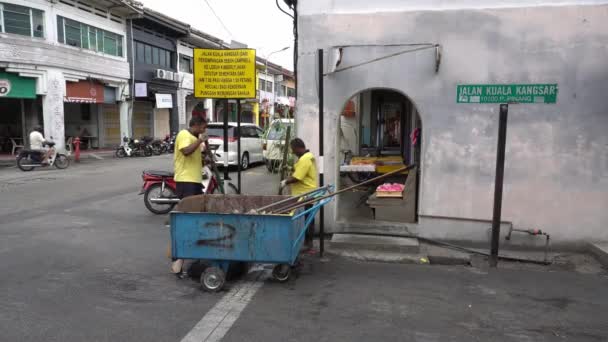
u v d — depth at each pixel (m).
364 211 7.55
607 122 5.95
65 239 6.54
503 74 6.08
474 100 6.18
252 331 3.76
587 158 6.03
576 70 5.95
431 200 6.45
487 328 3.91
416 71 6.27
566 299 4.61
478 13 6.06
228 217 4.55
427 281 5.07
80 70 20.58
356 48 6.35
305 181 5.92
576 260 5.88
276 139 14.02
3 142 20.75
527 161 6.15
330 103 6.52
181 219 4.60
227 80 6.61
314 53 6.50
